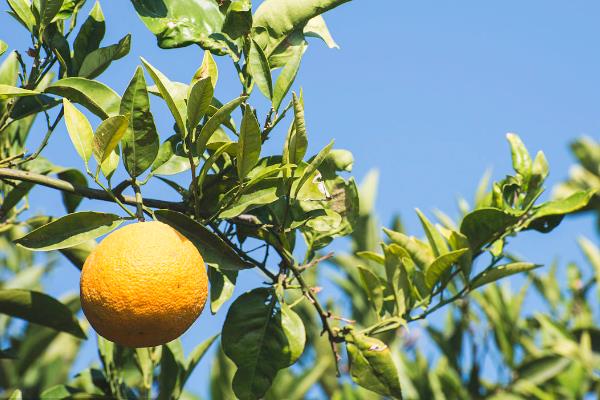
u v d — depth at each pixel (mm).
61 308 1682
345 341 1618
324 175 1644
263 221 1622
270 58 1625
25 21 1583
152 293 1418
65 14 1614
